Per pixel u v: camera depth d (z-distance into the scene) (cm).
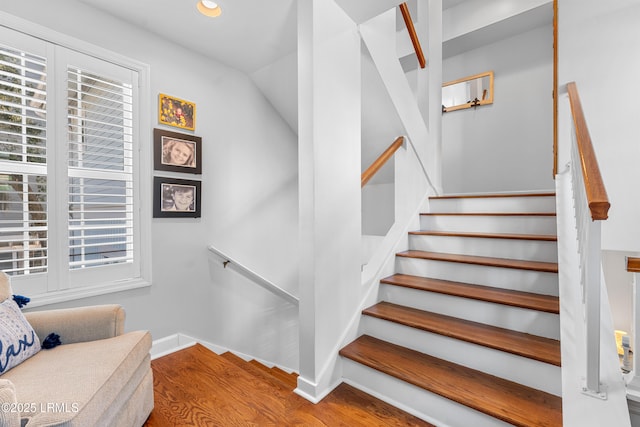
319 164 161
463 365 156
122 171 216
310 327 163
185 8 203
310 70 158
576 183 157
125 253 219
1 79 169
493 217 227
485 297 166
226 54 263
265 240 321
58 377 113
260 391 170
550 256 187
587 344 112
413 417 145
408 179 253
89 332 146
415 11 323
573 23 238
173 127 244
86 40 197
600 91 230
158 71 234
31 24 175
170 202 239
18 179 173
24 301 153
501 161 348
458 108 374
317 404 156
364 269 218
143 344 146
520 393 133
